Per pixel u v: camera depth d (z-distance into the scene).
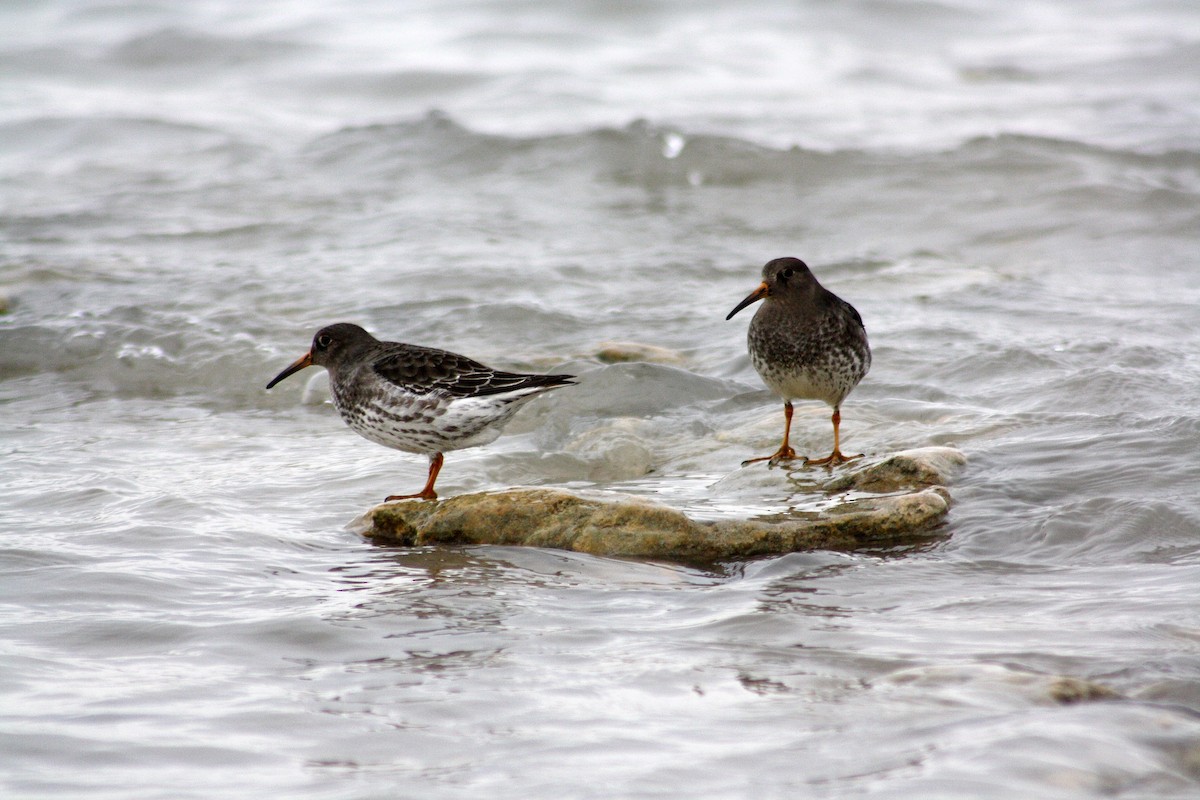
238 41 40.09
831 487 11.72
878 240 23.36
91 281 20.61
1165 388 14.09
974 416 13.49
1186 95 34.09
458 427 11.76
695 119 32.31
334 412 15.48
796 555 9.87
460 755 6.57
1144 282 19.88
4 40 40.53
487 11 42.69
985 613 8.52
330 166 28.86
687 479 12.57
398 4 43.62
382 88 36.53
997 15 43.38
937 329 17.17
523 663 7.82
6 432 14.46
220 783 6.29
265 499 11.91
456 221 24.44
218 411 15.60
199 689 7.44
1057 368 15.25
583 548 10.18
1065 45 40.84
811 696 7.17
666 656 7.87
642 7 42.44
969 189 25.45
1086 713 6.68
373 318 18.77
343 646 8.16
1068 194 24.56
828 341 12.59
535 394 11.80
